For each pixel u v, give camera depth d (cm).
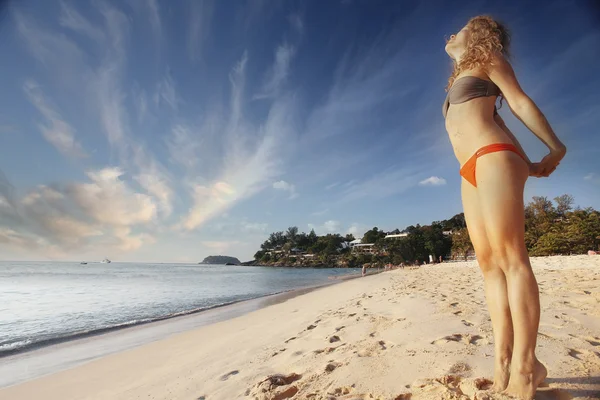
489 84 202
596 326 362
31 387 436
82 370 506
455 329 390
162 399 320
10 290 2631
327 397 238
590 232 4162
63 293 2330
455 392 209
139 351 610
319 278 4466
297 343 465
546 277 988
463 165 204
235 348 522
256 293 2191
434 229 11869
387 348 346
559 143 181
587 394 190
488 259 201
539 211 5416
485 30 206
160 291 2484
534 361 174
